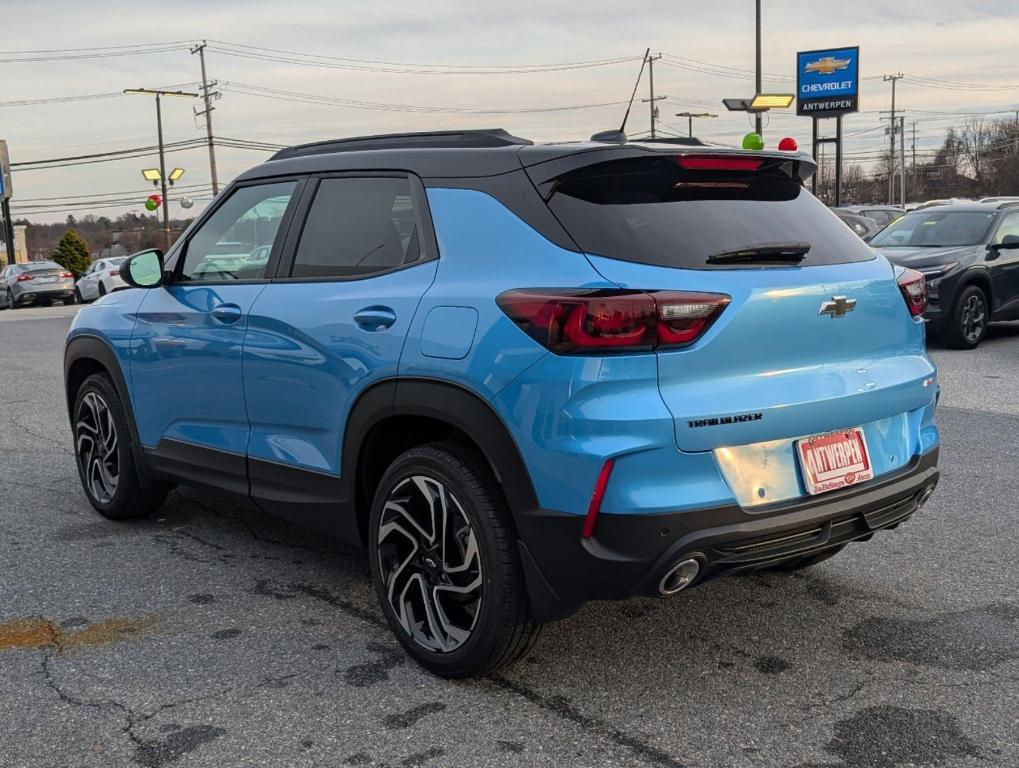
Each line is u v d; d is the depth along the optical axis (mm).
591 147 3162
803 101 43500
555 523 2912
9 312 24672
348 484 3617
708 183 3309
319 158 3979
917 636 3633
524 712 3102
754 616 3830
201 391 4270
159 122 55219
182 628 3789
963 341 11336
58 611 3979
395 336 3314
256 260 4102
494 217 3240
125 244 86438
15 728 3041
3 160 46219
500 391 2982
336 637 3697
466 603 3330
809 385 3094
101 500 5203
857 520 3246
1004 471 5887
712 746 2885
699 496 2865
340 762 2822
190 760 2842
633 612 3879
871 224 15375
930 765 2766
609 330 2789
